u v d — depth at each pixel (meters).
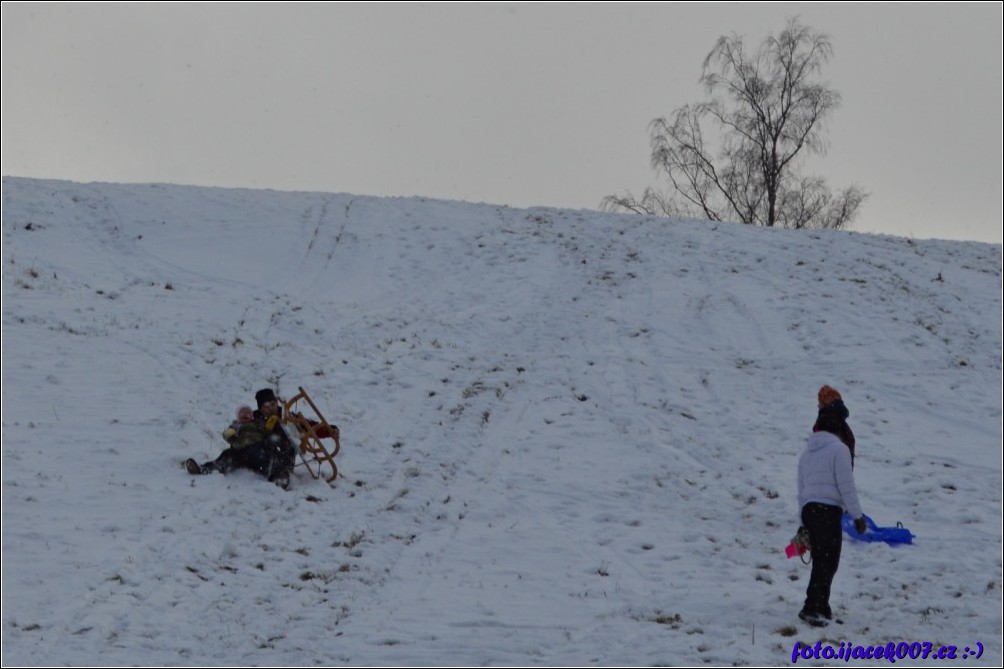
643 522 23.36
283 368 32.84
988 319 41.84
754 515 23.98
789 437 29.86
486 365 35.12
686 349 37.41
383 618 17.50
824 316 40.66
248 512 22.20
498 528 22.70
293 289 43.22
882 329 39.66
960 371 36.50
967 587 20.02
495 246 48.69
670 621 17.78
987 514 24.75
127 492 22.66
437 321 39.59
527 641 16.55
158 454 25.14
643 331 39.16
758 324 39.81
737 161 80.94
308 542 21.12
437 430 29.09
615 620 17.72
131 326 35.47
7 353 31.50
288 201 53.59
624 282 44.28
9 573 18.33
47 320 35.06
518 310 41.41
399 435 28.44
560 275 45.31
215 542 20.39
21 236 45.91
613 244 48.94
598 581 19.72
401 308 41.44
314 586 18.97
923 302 43.16
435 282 44.78
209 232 48.81
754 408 32.28
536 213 53.97
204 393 29.92
